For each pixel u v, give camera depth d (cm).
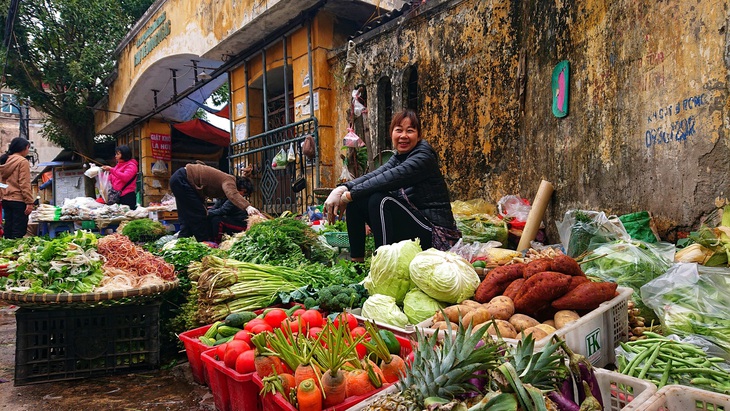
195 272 347
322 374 190
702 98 316
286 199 889
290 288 332
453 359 132
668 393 145
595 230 367
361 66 782
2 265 303
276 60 916
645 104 370
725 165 302
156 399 262
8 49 1393
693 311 235
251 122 1016
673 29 340
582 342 207
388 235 362
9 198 769
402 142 392
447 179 647
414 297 277
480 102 598
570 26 462
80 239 318
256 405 211
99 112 1708
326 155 829
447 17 636
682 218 335
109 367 305
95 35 1608
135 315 314
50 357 293
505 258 367
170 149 1603
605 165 417
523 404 118
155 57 1170
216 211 670
